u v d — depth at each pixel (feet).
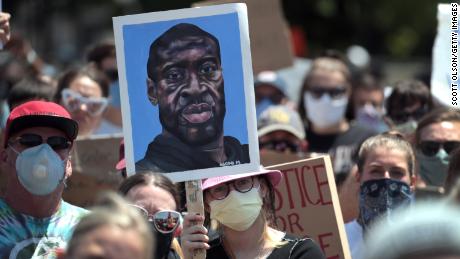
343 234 37.37
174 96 32.73
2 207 30.63
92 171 44.11
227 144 32.48
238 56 32.60
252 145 32.40
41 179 30.07
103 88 49.49
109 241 19.54
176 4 131.13
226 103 32.58
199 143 32.48
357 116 65.26
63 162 30.86
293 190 37.99
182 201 36.99
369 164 38.50
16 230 30.35
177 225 31.19
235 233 32.78
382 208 38.27
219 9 32.65
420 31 148.05
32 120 30.37
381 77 94.02
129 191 31.58
